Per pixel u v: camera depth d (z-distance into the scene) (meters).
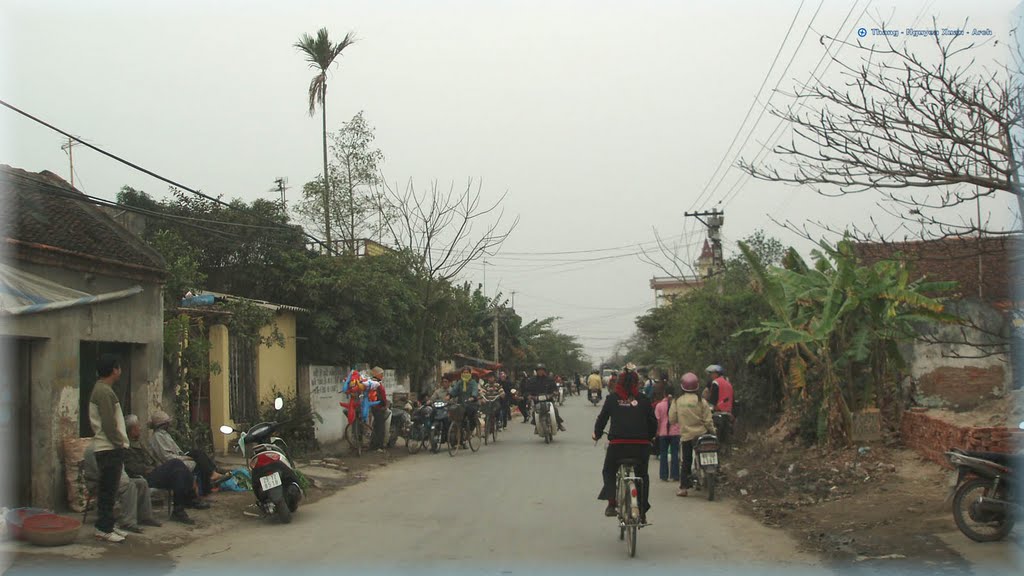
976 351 13.18
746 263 24.80
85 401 10.23
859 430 12.62
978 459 7.42
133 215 13.24
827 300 12.80
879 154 6.50
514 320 51.81
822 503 10.07
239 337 15.56
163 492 9.59
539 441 21.34
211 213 22.77
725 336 18.66
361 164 25.28
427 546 8.09
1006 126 6.10
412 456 17.67
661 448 13.37
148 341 11.18
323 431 18.83
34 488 8.96
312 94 25.33
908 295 12.42
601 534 8.72
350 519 9.73
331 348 20.16
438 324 26.45
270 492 9.41
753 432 17.11
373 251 27.81
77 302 9.14
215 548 8.02
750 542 8.24
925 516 8.52
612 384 9.36
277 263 20.69
